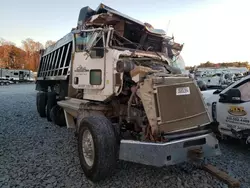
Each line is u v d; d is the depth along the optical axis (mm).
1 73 41094
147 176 3646
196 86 3639
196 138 3262
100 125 3398
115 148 3389
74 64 5098
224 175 3461
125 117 4051
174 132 3268
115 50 4203
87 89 4727
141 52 4676
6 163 4105
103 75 4293
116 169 3871
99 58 4383
